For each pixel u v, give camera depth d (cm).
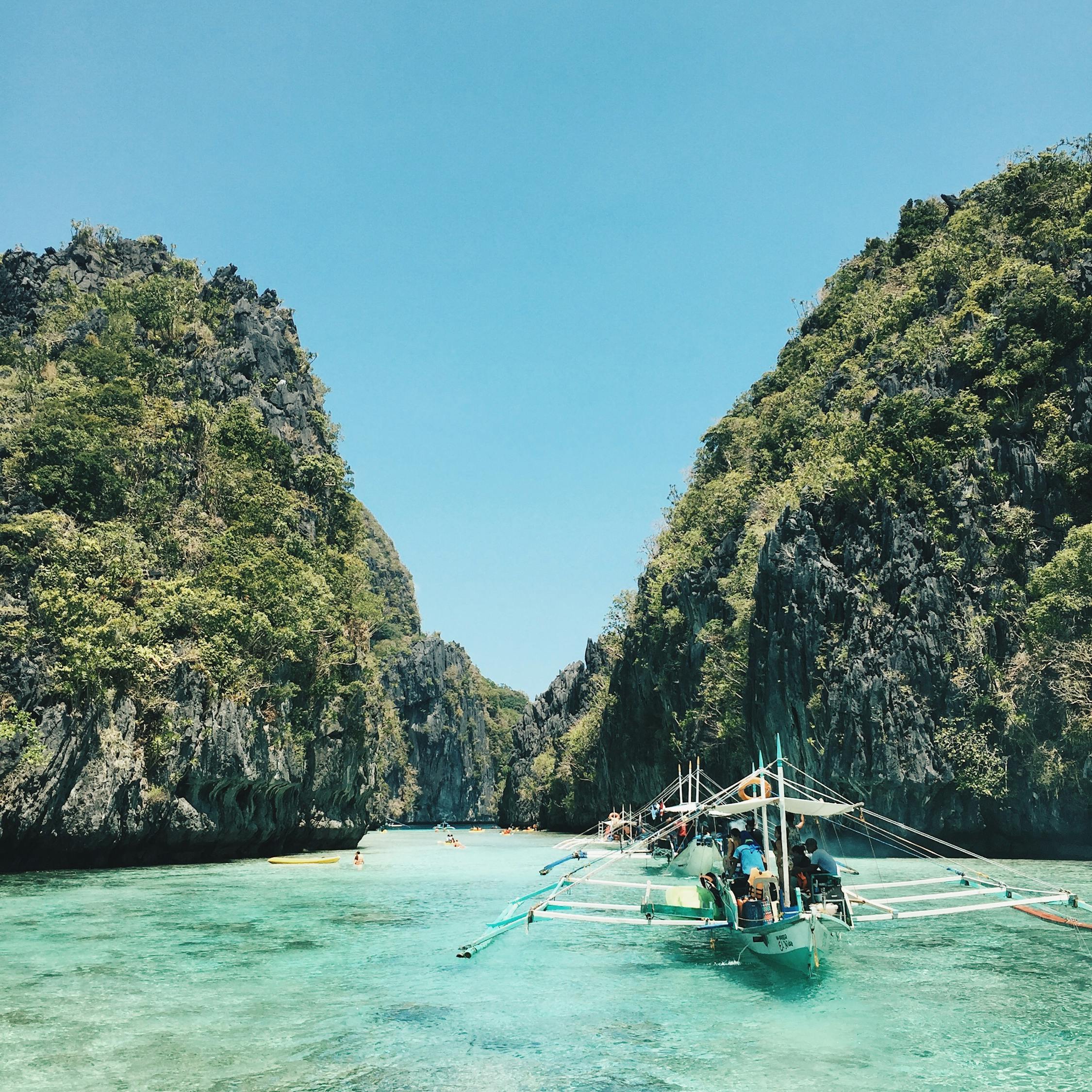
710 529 7962
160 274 8075
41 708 3788
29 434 5116
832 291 9406
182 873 3941
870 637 5134
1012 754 4606
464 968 1870
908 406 5722
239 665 4912
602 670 10838
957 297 6669
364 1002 1577
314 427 8262
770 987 1698
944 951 2041
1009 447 5219
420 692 17525
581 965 1905
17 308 7262
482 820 18188
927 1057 1274
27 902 2841
